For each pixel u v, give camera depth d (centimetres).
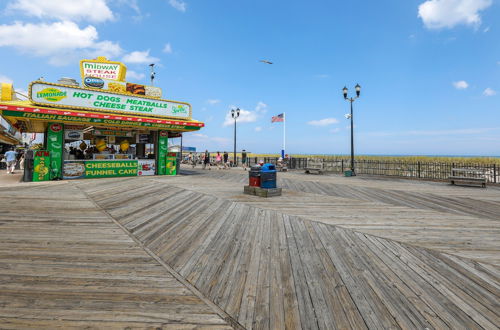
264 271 333
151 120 1484
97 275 319
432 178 1509
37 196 848
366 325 227
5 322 225
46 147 1334
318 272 329
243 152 2714
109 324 224
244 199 798
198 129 1662
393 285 296
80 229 517
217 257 378
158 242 444
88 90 1325
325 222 546
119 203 762
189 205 722
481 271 328
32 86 1176
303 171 2292
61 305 252
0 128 1812
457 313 243
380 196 877
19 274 317
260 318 236
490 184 1250
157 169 1620
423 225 527
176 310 247
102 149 1538
